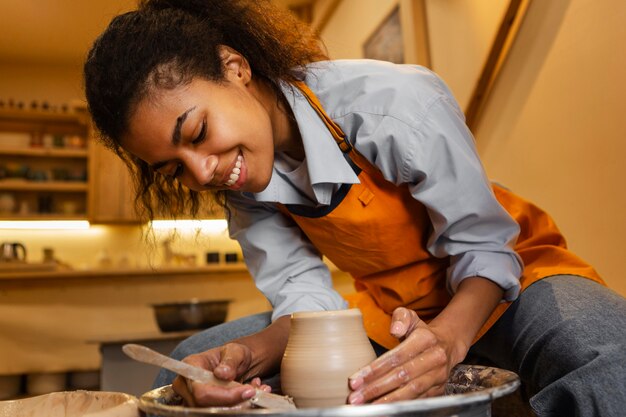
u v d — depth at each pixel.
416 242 1.18
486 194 1.05
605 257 1.65
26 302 4.48
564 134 1.79
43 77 5.63
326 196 1.10
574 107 1.74
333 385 0.80
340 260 1.27
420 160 1.02
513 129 2.06
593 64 1.66
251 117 0.96
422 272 1.22
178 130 0.91
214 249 5.46
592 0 1.66
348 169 1.08
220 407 0.79
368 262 1.23
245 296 4.82
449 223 1.07
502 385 0.73
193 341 1.31
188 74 0.93
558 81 1.82
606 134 1.61
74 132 5.51
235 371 0.94
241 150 0.96
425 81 1.08
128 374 2.82
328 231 1.19
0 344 4.41
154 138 0.92
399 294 1.25
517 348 1.07
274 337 1.12
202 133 0.92
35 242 5.34
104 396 0.94
